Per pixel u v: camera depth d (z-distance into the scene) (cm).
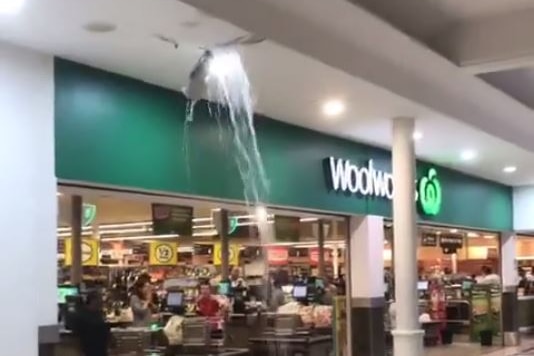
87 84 606
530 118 1020
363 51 672
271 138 815
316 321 1030
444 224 1205
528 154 1089
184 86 676
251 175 776
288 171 838
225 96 708
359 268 980
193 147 703
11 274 530
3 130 535
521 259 2412
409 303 848
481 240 2264
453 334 1655
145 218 1648
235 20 532
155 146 662
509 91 923
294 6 575
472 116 888
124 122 635
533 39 737
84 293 877
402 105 773
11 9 488
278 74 650
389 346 1098
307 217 1037
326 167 905
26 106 553
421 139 964
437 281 1720
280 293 1274
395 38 671
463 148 1034
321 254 1551
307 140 877
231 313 1166
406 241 850
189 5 496
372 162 997
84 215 1204
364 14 614
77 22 515
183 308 1232
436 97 804
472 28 766
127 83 643
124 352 852
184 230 1014
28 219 545
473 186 1317
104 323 751
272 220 1211
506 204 1458
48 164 564
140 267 2108
